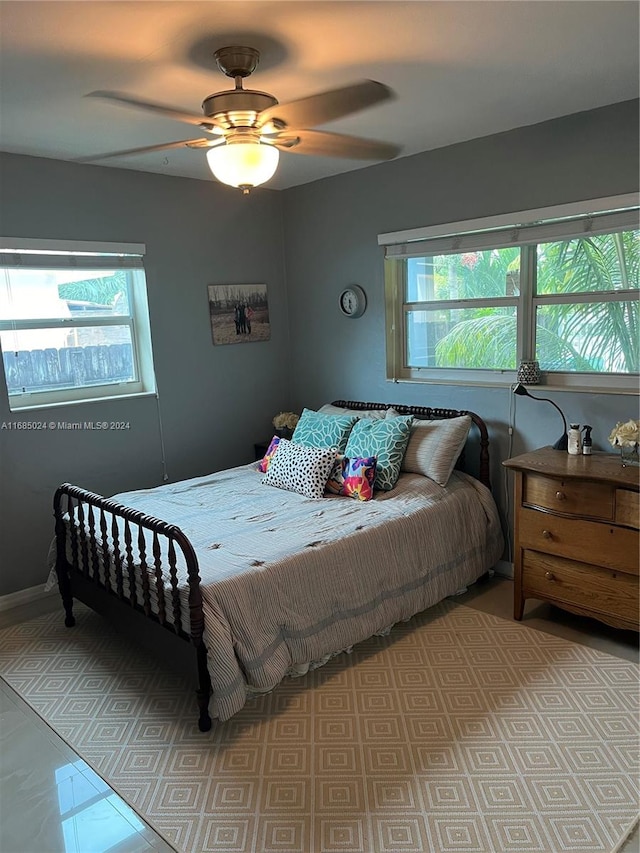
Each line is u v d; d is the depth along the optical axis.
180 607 2.35
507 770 2.12
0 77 2.24
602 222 3.00
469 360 3.77
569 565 2.89
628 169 2.85
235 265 4.31
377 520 2.98
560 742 2.25
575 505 2.81
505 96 2.67
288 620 2.49
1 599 3.48
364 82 1.80
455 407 3.74
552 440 3.35
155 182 3.85
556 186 3.09
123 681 2.77
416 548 3.04
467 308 3.71
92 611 3.48
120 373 3.96
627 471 2.75
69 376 3.74
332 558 2.68
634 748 2.21
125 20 1.83
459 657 2.82
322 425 3.80
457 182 3.47
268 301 4.53
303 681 2.69
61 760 2.27
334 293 4.28
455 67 2.30
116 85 2.36
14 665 2.92
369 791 2.06
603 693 2.52
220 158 2.10
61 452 3.64
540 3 1.82
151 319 3.93
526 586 3.07
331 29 1.94
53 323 3.64
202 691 2.34
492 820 1.92
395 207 3.80
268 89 2.47
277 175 4.04
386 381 4.07
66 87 2.35
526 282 3.42
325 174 4.07
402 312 4.04
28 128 2.85
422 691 2.58
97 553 2.92
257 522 3.00
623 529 2.68
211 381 4.28
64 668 2.88
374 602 2.82
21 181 3.31
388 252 3.89
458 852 1.82
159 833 1.93
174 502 3.36
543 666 2.72
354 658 2.84
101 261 3.68
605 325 3.19
